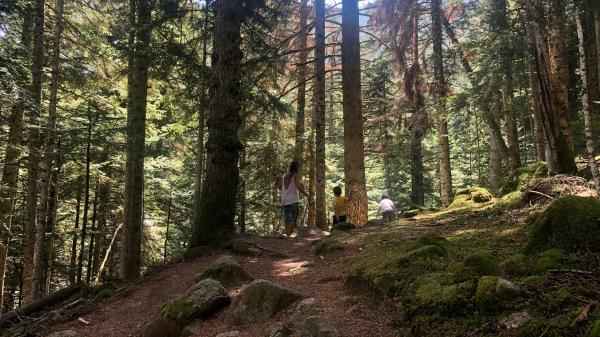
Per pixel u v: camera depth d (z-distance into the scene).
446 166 18.53
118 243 21.23
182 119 15.16
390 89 28.03
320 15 14.16
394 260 5.22
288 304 5.22
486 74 14.66
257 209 20.75
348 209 12.56
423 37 23.78
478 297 3.47
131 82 12.92
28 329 6.87
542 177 9.73
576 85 16.70
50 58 12.08
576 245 3.86
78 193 16.03
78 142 12.81
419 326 3.62
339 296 5.18
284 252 8.55
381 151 24.06
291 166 11.08
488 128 20.27
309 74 18.80
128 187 12.52
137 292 7.47
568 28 16.23
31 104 9.41
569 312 2.95
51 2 13.34
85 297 8.07
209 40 12.71
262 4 10.93
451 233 7.07
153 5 11.66
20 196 14.88
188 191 22.58
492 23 14.46
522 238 5.51
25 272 11.70
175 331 5.35
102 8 13.03
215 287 5.73
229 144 9.29
